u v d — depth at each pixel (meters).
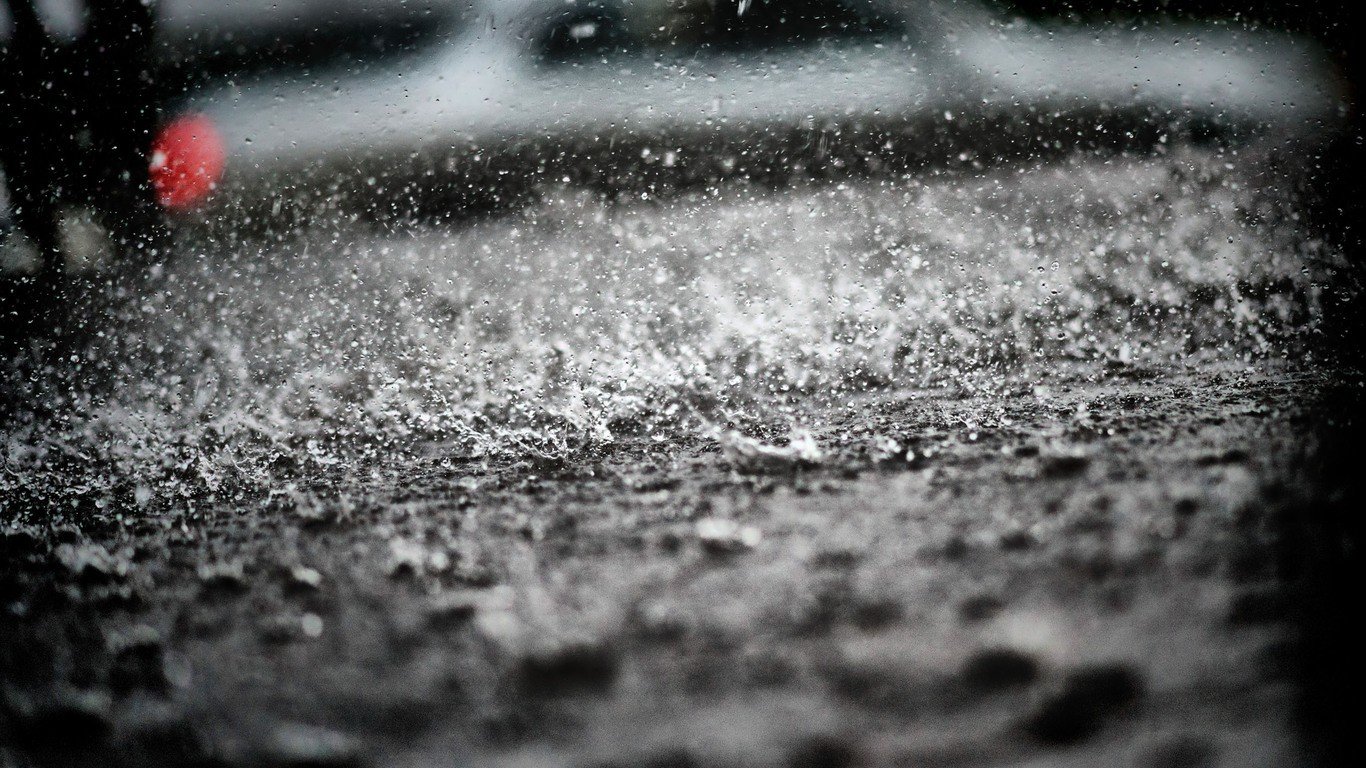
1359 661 2.48
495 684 2.85
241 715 2.81
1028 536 3.51
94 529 5.02
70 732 2.79
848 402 5.83
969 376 6.14
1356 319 6.45
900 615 3.01
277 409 7.02
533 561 3.79
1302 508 3.48
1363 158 9.76
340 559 4.09
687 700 2.65
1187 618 2.79
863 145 11.51
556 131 12.00
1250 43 11.07
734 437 5.34
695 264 9.64
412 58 12.55
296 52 12.28
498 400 6.57
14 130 10.62
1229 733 2.26
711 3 12.38
